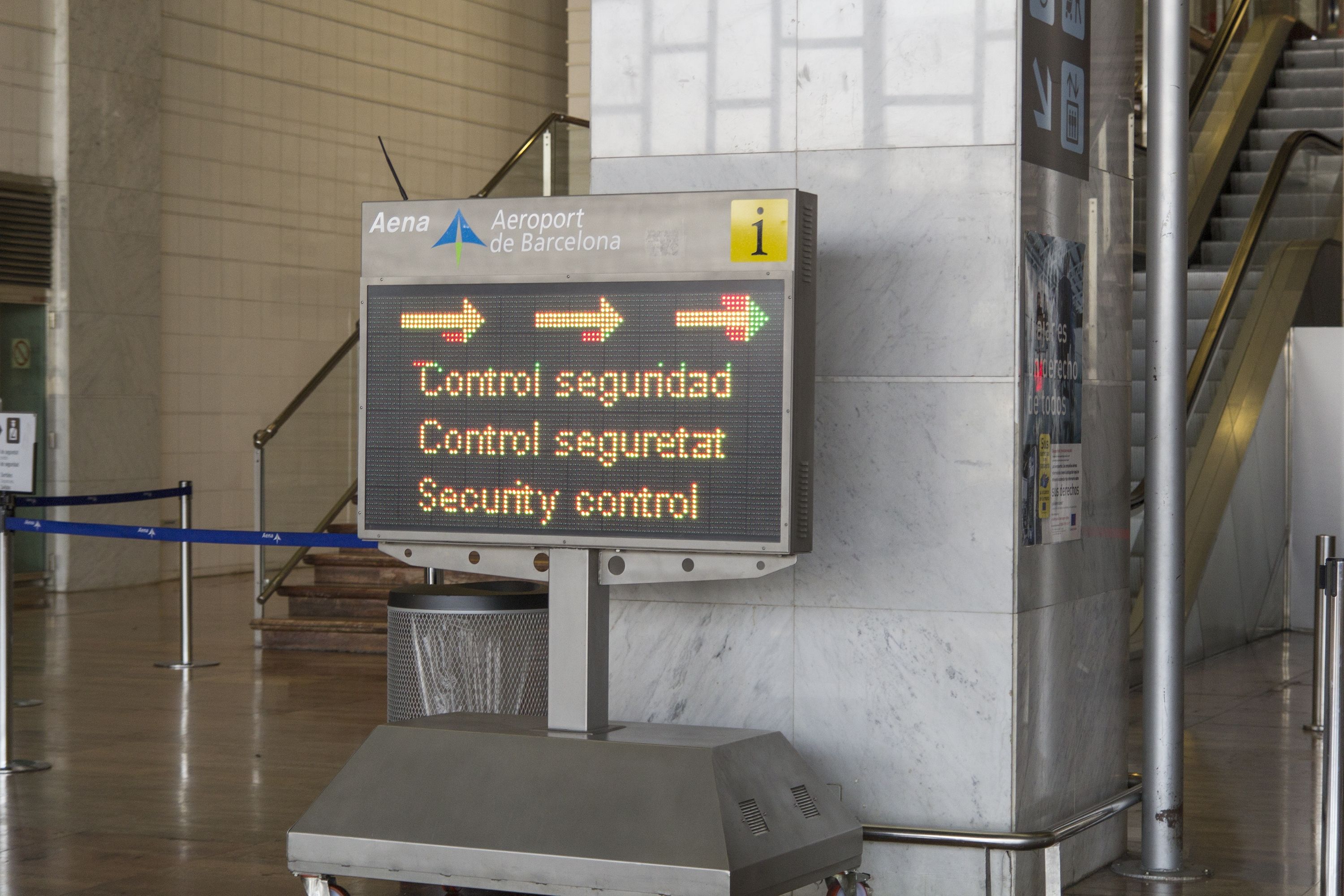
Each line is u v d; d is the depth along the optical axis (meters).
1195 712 7.53
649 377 3.96
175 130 13.29
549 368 4.05
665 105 4.59
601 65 4.64
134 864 4.75
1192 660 9.13
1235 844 5.09
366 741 4.02
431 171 16.19
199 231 13.51
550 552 4.05
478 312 4.11
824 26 4.44
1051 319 4.48
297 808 5.48
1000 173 4.28
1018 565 4.28
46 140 12.20
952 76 4.32
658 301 3.95
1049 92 4.46
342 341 15.00
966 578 4.31
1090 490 4.75
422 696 5.25
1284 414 10.44
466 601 5.21
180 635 10.08
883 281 4.38
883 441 4.39
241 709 7.46
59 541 12.23
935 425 4.34
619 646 4.63
